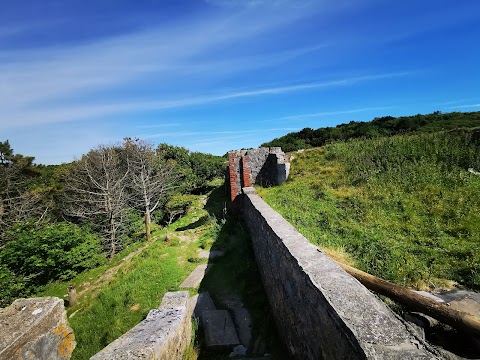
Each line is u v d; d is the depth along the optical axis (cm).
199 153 3130
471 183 789
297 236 432
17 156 2367
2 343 297
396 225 662
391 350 178
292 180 1245
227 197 1656
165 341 315
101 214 1902
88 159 2348
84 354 536
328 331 240
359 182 994
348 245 600
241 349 436
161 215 2289
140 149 2494
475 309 359
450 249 538
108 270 1171
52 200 2183
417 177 894
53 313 364
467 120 1795
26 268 1211
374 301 236
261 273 621
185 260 848
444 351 290
